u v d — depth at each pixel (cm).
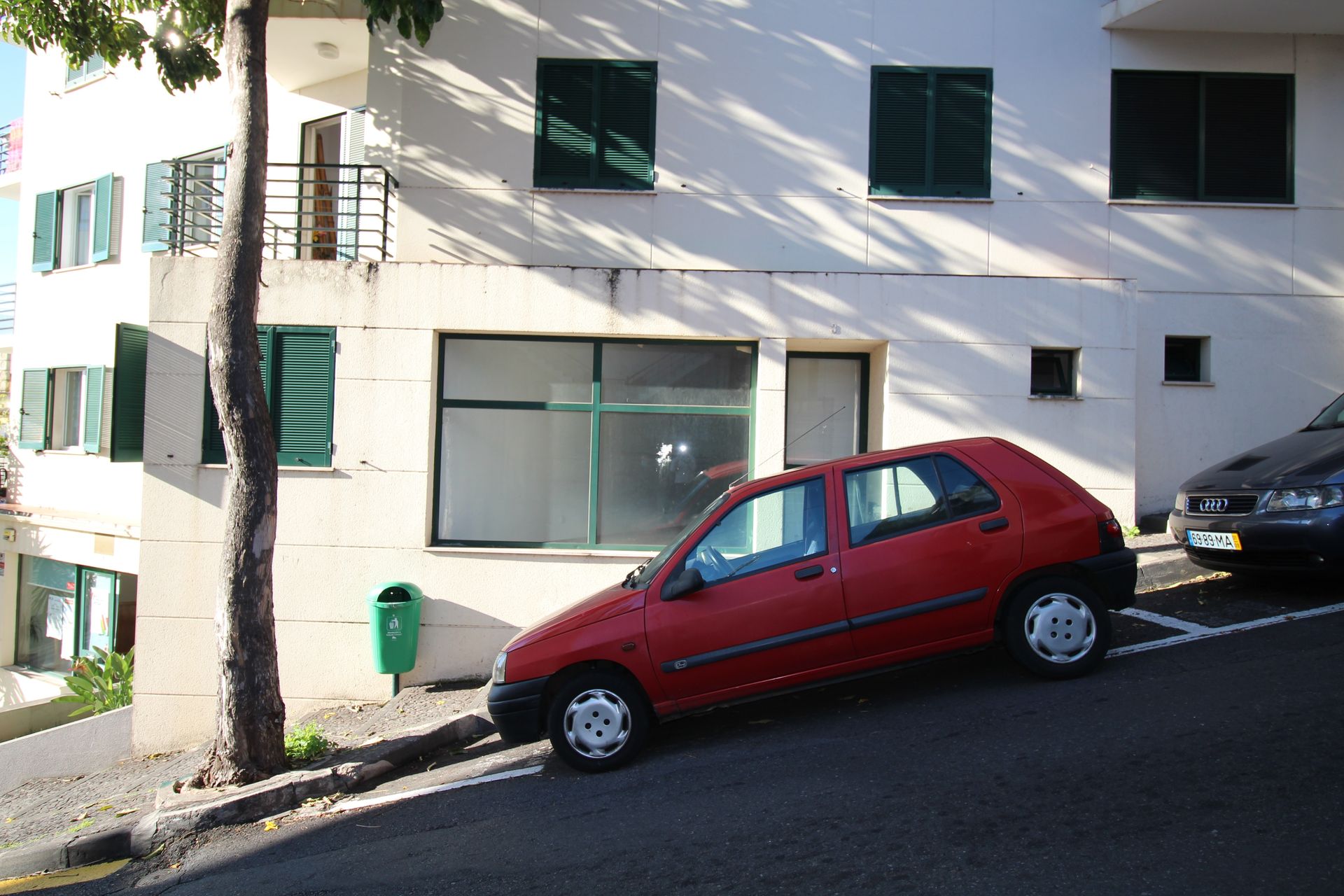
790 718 624
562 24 1002
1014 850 405
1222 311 1010
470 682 920
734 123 998
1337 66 1017
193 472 921
